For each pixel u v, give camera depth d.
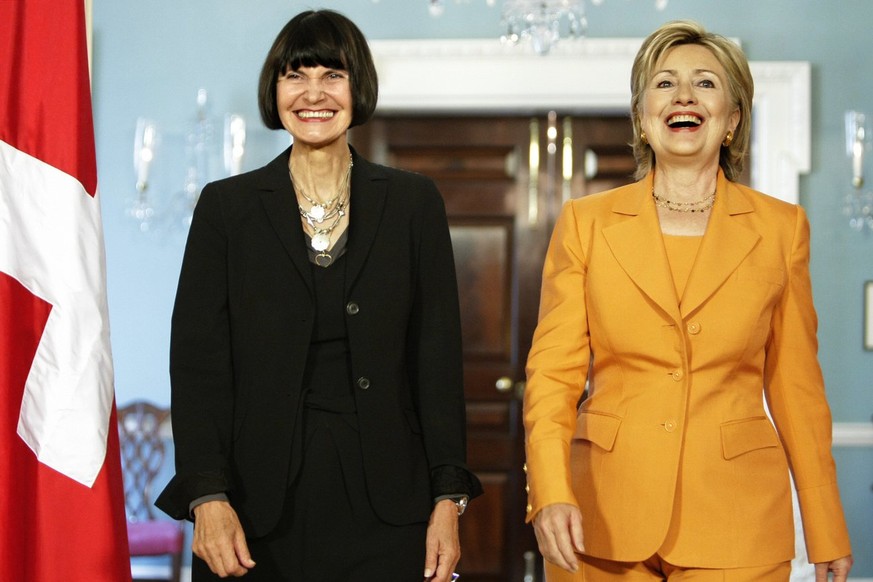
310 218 2.26
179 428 2.15
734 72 2.38
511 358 5.61
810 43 5.46
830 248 5.45
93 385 2.18
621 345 2.26
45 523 2.14
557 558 2.11
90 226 2.23
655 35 2.39
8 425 2.13
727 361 2.23
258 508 2.12
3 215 2.18
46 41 2.25
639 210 2.34
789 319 2.32
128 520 5.26
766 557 2.16
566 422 2.25
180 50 5.48
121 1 5.49
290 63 2.24
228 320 2.23
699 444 2.20
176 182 5.46
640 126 2.45
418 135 5.61
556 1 4.54
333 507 2.14
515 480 5.58
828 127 5.45
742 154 2.45
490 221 5.62
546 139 5.59
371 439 2.16
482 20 5.45
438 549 2.15
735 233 2.30
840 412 5.43
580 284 2.34
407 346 2.30
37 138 2.22
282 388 2.16
